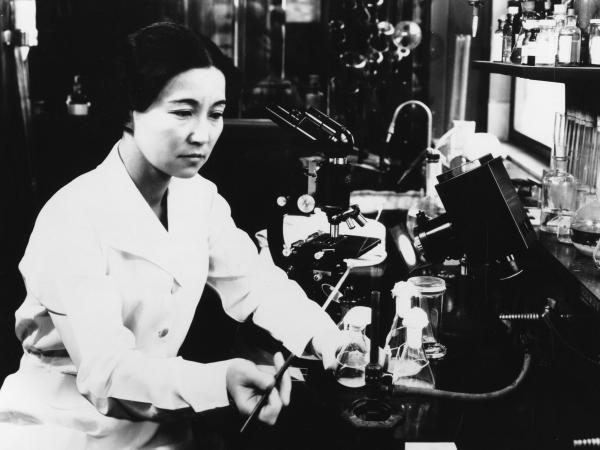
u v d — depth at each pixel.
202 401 1.27
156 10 5.88
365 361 1.64
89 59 5.83
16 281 4.57
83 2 5.77
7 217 4.75
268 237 2.37
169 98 1.31
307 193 2.38
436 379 1.69
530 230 2.15
